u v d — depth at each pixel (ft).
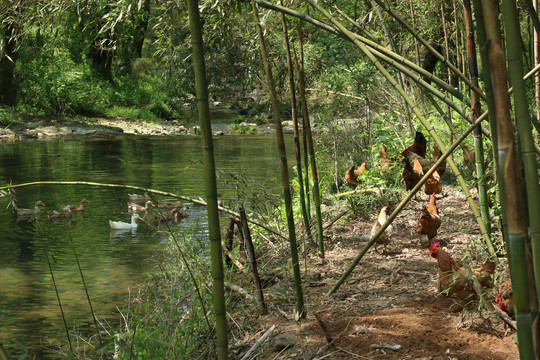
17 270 26.53
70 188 48.49
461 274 14.74
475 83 16.80
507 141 6.64
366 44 15.57
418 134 28.89
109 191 47.19
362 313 15.29
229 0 18.69
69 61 111.24
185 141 86.33
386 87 38.45
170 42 21.84
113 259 28.19
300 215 27.43
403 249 21.63
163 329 15.67
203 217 37.88
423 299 15.89
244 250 21.89
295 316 15.53
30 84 102.22
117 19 18.13
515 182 6.66
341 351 13.12
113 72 128.88
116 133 95.35
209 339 15.47
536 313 6.89
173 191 46.57
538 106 17.52
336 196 29.81
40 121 96.94
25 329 19.36
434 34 29.25
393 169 31.01
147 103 122.21
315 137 41.06
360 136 37.09
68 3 18.99
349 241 23.44
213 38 22.47
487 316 14.29
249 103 129.29
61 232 34.14
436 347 12.85
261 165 58.75
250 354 13.75
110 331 18.17
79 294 23.00
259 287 16.47
